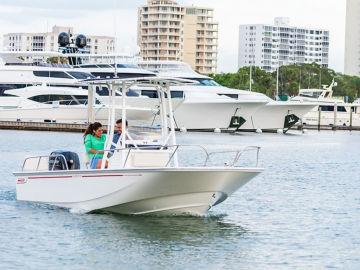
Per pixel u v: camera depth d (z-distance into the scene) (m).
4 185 41.91
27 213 32.00
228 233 30.14
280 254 27.44
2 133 93.44
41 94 99.19
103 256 26.09
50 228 29.58
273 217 34.53
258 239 29.50
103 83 31.84
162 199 30.75
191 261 25.86
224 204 37.34
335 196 42.41
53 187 32.62
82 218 31.11
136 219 31.14
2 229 29.31
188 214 31.48
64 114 99.31
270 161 65.81
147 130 31.48
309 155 75.44
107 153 31.48
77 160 33.12
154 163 30.86
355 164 65.56
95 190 31.27
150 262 25.56
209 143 87.31
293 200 40.12
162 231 29.50
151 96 94.81
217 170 29.91
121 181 30.48
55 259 25.62
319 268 25.81
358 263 26.58
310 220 34.25
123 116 31.48
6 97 99.88
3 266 24.67
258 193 42.09
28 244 27.39
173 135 31.61
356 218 35.09
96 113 88.56
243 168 30.31
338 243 29.47
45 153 66.62
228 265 25.62
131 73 97.50
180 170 29.48
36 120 99.75
